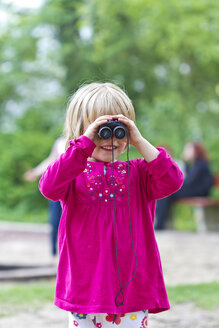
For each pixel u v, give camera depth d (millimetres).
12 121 17531
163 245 8117
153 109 14602
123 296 2432
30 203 13625
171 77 14969
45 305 4520
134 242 2514
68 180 2471
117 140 2543
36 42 16594
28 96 17328
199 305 4375
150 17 12969
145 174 2627
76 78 16156
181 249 7715
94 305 2383
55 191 2480
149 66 15758
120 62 15773
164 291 2557
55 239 6598
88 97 2637
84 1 16281
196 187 10102
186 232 9766
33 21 15859
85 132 2512
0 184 13547
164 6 12570
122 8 13422
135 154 10508
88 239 2480
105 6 13180
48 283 5922
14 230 10594
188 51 13547
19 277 6078
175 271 6156
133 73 15891
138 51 15625
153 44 14711
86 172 2580
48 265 6664
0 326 3883
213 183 10344
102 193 2543
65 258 2527
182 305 4414
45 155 13969
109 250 2457
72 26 16484
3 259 7406
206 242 8352
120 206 2541
